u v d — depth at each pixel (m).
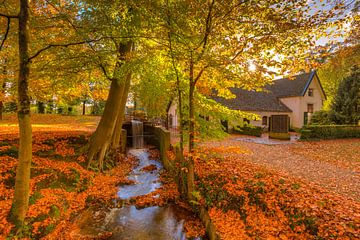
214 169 7.61
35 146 9.23
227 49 5.48
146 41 6.61
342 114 20.75
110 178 9.42
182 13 4.62
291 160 9.70
